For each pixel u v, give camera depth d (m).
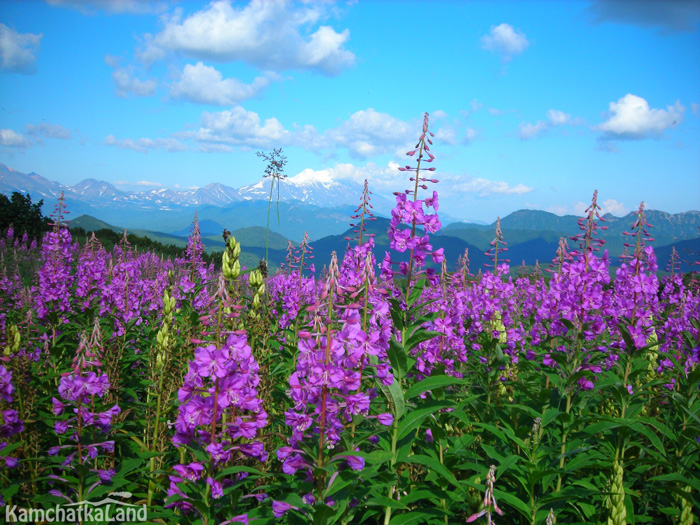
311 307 0.56
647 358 0.96
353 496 0.58
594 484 0.70
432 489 0.65
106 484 0.64
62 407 0.64
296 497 0.55
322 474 0.55
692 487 0.66
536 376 0.94
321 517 0.52
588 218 0.82
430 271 0.77
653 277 0.86
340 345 0.55
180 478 0.58
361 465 0.53
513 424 0.77
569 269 0.82
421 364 0.79
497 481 0.74
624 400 0.75
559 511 0.63
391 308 0.72
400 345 0.65
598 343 0.88
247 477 0.59
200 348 0.56
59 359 0.94
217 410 0.58
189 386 0.56
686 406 0.73
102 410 0.74
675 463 0.69
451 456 0.69
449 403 0.62
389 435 0.64
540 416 0.70
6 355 0.75
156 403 0.78
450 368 0.83
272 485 0.58
